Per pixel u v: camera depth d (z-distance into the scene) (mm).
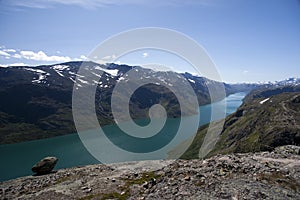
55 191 25672
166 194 19469
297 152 29641
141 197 20234
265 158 26266
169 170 25625
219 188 18641
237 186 18641
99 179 28094
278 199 16703
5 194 26938
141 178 25938
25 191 27312
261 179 19797
